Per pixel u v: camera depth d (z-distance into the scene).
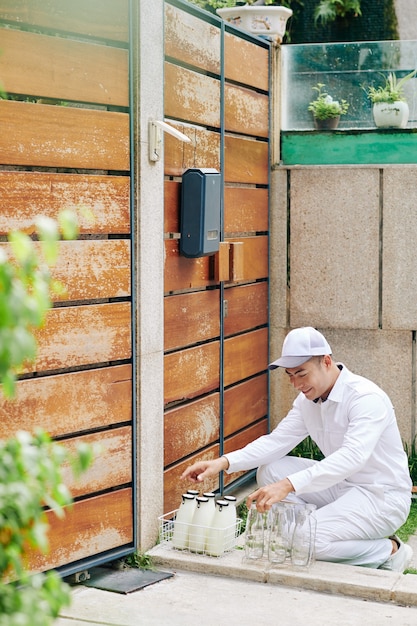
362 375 6.29
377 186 6.17
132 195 4.18
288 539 4.04
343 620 3.59
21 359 1.40
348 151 6.32
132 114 4.17
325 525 4.10
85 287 3.96
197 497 4.31
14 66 3.61
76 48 3.88
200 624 3.53
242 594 3.87
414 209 6.12
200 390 5.14
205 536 4.21
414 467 6.09
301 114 6.39
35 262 1.44
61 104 4.07
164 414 4.68
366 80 6.27
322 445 4.29
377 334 6.25
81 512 3.99
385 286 6.20
